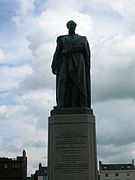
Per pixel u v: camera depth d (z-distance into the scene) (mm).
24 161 134875
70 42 18531
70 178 16172
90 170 16203
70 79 18500
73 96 18141
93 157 16609
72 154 16531
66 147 16672
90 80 18609
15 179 130125
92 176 16203
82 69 18266
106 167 144250
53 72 18891
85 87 18109
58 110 17422
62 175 16250
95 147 16922
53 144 16812
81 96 17969
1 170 130875
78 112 17281
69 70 18188
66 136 16828
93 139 16969
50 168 16609
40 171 126562
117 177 140750
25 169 136500
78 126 16922
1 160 131500
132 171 140250
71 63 18281
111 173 141625
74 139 16750
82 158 16422
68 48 18406
